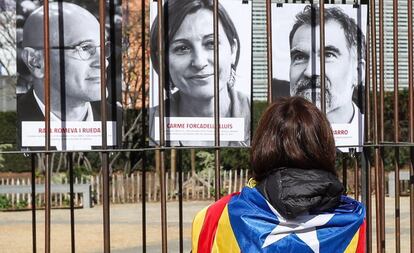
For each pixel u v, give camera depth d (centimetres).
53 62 452
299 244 253
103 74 430
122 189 1922
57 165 2053
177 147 446
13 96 2250
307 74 490
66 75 453
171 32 464
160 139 444
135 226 1376
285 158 261
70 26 454
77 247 1123
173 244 1122
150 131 463
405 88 1842
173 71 464
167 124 463
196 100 465
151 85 463
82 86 454
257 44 1541
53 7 452
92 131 455
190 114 466
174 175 1919
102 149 432
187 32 465
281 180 256
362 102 498
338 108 494
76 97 454
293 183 254
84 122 454
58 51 452
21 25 450
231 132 469
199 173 1973
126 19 1752
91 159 2084
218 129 446
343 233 256
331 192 255
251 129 471
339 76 494
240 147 468
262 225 256
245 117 470
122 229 1331
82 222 1460
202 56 465
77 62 453
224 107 469
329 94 493
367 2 500
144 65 507
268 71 452
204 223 271
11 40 1095
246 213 259
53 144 452
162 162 443
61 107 452
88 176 1975
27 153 452
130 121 1864
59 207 1786
